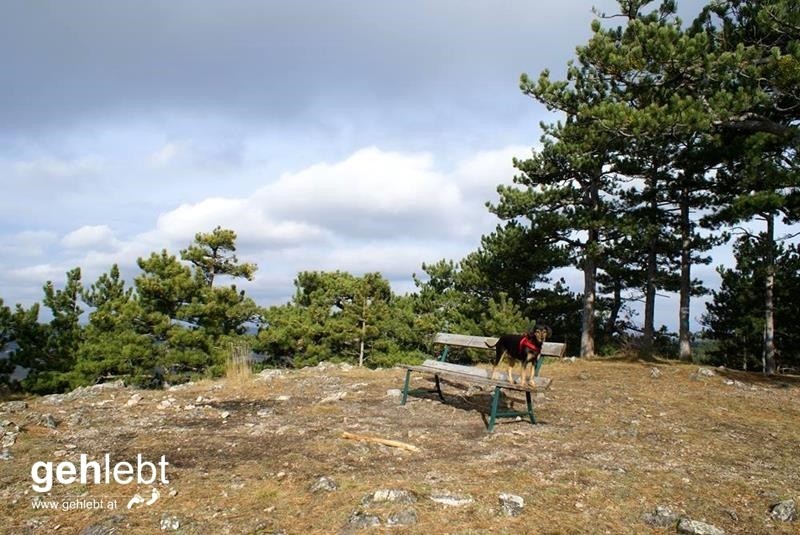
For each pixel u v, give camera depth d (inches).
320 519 169.0
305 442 257.1
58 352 859.4
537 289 1028.5
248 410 333.7
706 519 174.1
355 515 167.6
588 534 161.0
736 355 1117.7
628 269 983.6
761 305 1011.3
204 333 941.8
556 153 768.9
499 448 250.7
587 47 547.5
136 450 245.4
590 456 240.2
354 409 335.0
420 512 171.9
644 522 171.2
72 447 248.8
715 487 203.8
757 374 574.2
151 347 887.1
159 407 338.0
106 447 250.8
